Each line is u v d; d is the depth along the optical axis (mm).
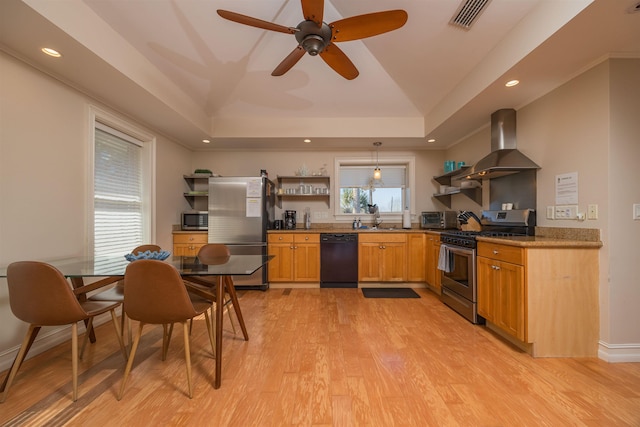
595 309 2053
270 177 4781
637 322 1993
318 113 3926
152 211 3609
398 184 4863
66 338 2332
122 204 3238
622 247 1996
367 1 2193
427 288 4074
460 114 3148
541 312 2043
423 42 2496
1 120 1938
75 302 1596
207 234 4074
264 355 2088
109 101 2793
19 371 1872
